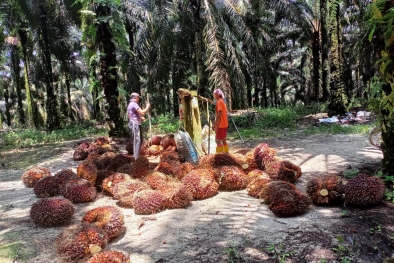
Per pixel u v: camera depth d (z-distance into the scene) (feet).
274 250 9.76
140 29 45.93
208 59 34.91
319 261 9.22
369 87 15.66
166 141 24.27
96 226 10.64
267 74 43.32
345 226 10.93
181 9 38.75
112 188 15.52
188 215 12.91
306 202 12.30
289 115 39.83
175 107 52.44
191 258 9.70
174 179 16.14
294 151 22.95
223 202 14.14
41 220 12.51
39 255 10.39
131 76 42.80
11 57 73.36
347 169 17.30
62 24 51.62
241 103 38.34
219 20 35.12
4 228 12.64
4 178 21.01
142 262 9.64
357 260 9.23
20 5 41.22
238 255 9.66
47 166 23.68
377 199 12.10
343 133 28.55
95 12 28.78
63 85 99.19
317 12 50.83
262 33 55.57
